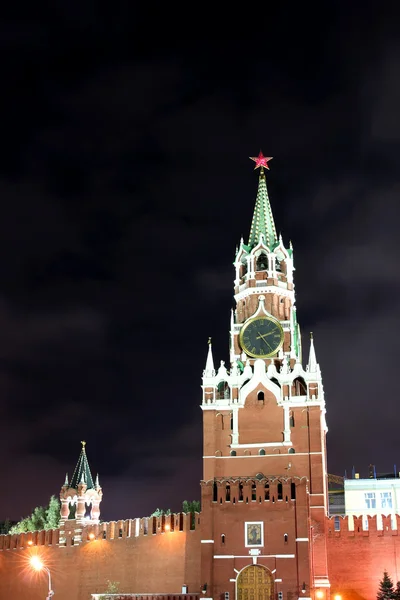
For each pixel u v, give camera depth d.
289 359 118.81
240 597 99.31
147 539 113.00
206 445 111.81
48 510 180.12
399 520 104.50
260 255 126.62
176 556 109.06
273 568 99.38
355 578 103.69
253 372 116.25
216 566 100.94
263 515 101.62
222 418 113.56
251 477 108.00
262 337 120.00
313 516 106.31
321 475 108.06
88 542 119.81
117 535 117.00
